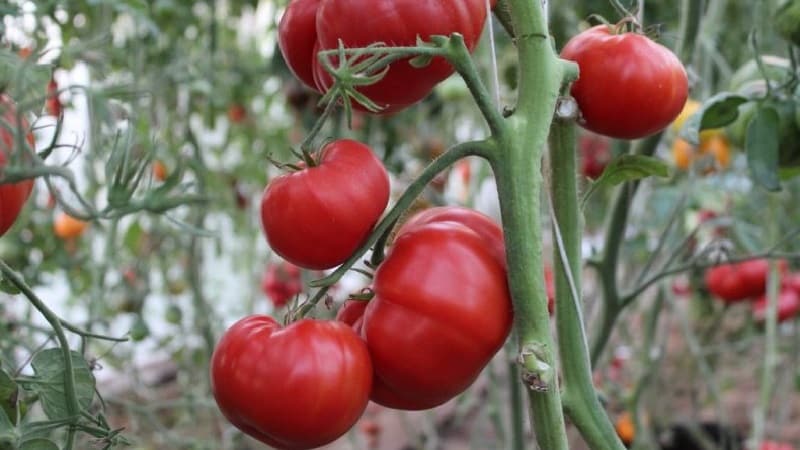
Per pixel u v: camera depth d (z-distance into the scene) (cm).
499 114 59
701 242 193
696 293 244
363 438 233
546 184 69
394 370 61
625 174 72
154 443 189
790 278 192
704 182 169
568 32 159
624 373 235
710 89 149
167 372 267
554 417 60
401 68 61
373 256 63
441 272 60
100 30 114
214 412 174
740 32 194
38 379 65
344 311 66
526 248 59
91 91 74
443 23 60
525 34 60
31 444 63
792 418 246
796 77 91
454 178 211
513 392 104
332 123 155
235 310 232
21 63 65
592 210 216
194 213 181
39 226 150
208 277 277
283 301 175
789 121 91
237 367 60
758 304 197
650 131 67
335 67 61
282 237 60
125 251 215
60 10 101
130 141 63
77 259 162
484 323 60
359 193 60
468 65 58
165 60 175
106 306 167
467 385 62
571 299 66
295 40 65
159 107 166
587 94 65
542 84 60
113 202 61
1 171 59
